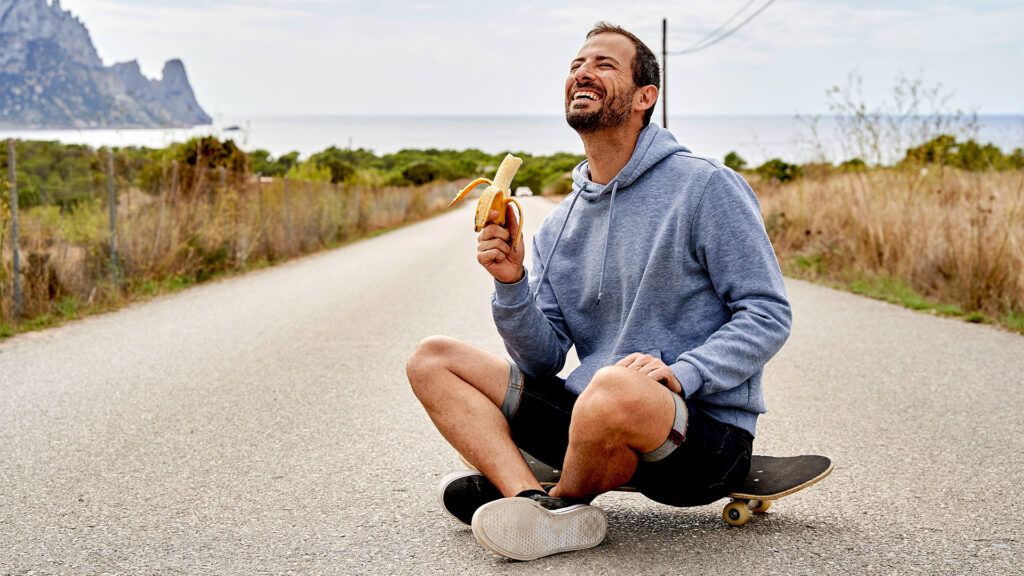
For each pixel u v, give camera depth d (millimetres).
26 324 8352
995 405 4969
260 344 7266
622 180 2838
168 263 11883
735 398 2715
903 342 7098
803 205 14430
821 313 8742
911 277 10062
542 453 2953
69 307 9164
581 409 2512
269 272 14047
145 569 2771
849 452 4098
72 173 10789
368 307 9484
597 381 2506
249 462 4016
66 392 5539
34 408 5125
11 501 3496
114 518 3279
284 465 3963
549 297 3100
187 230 12672
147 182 13172
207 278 13000
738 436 2730
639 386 2467
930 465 3854
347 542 2975
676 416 2529
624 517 3154
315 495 3523
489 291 10719
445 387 2779
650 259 2768
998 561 2699
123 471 3891
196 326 8305
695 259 2760
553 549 2707
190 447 4281
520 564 2689
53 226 10148
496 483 2768
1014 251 8625
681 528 3023
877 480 3643
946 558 2729
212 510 3354
